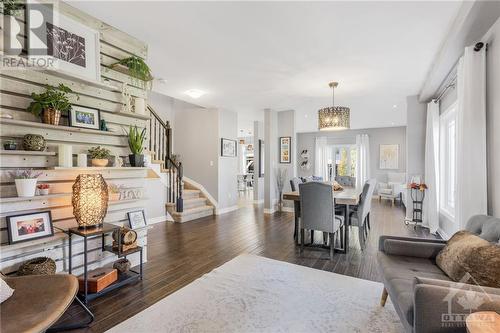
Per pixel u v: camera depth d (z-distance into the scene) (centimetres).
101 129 253
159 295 234
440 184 449
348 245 372
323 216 330
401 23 254
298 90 475
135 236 259
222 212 641
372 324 191
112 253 269
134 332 182
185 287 249
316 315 203
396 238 223
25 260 201
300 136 1120
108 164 257
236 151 696
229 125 671
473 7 213
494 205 242
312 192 330
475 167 254
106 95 264
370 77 405
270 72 385
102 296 231
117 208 274
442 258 186
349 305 217
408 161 512
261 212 651
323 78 410
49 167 217
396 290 159
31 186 194
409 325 137
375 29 265
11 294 140
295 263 312
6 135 195
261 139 991
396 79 414
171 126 686
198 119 652
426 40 287
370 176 985
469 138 258
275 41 291
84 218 220
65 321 193
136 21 255
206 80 421
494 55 239
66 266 230
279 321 195
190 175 658
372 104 589
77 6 230
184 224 519
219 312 206
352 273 283
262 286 251
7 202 190
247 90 476
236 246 378
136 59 273
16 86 201
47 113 208
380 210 685
